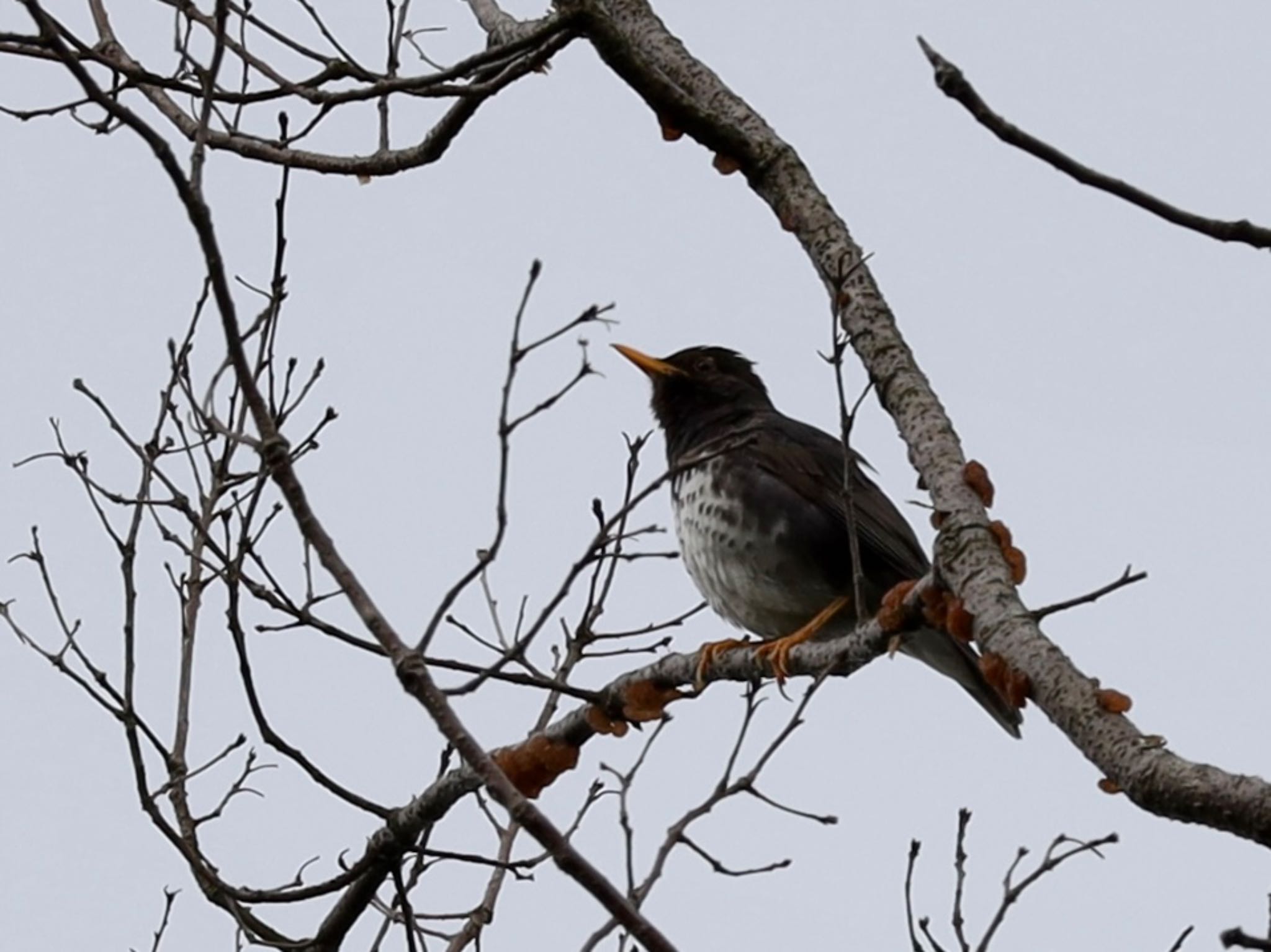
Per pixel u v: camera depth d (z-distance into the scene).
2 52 12.27
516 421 8.43
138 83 12.51
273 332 12.31
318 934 12.66
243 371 8.55
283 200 12.15
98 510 12.35
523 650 8.62
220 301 8.45
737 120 12.53
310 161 12.48
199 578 12.59
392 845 12.09
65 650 12.48
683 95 12.30
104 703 12.23
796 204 12.11
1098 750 8.00
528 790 12.29
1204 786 7.39
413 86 12.00
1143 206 8.02
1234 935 7.18
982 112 8.01
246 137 12.61
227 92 12.44
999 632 8.89
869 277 11.52
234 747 12.61
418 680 8.17
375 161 12.43
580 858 7.77
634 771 9.84
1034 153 8.02
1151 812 7.63
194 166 8.55
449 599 8.33
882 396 10.94
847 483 10.78
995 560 9.46
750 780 9.45
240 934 12.12
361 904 12.51
